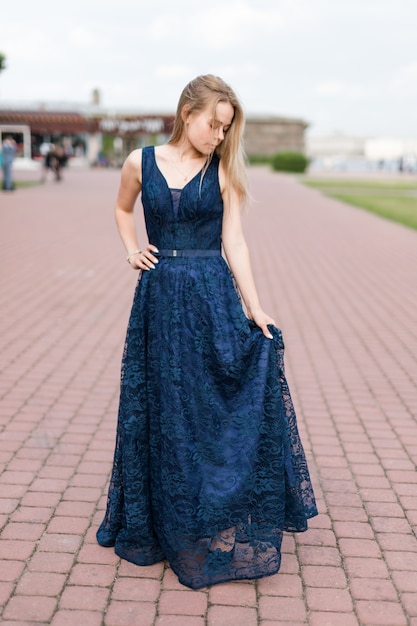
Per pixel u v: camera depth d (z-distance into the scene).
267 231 14.79
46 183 27.19
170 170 2.62
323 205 21.39
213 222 2.66
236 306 2.69
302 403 4.71
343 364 5.61
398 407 4.67
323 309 7.57
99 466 3.70
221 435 2.62
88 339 6.15
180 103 2.59
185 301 2.60
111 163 43.66
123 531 2.83
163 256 2.67
